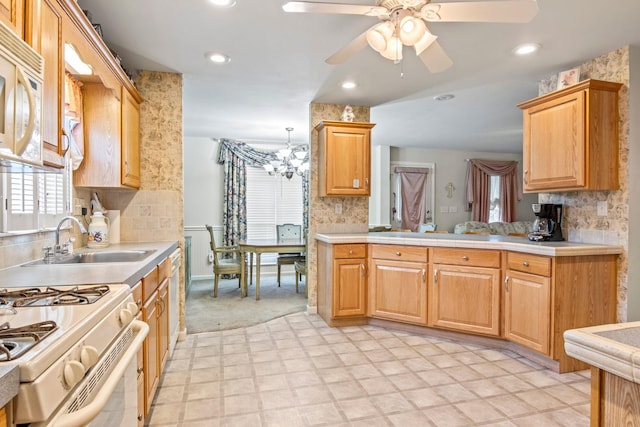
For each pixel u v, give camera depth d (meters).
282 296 4.78
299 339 3.16
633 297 2.57
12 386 0.65
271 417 1.96
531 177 2.96
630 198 2.57
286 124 4.97
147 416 1.91
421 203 7.21
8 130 1.03
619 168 2.62
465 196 7.55
